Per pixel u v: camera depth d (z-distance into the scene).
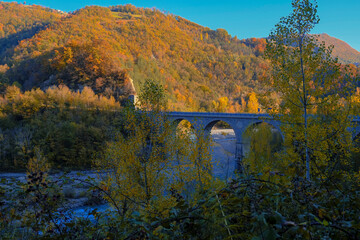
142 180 12.20
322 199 2.68
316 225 1.93
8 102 65.69
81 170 49.28
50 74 92.88
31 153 45.97
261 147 27.45
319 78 12.64
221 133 84.38
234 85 171.12
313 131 10.98
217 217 2.25
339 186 2.85
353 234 1.83
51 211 2.98
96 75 89.12
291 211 2.36
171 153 13.74
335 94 12.03
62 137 52.16
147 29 184.38
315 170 3.35
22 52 124.81
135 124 13.41
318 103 12.41
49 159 48.66
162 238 2.25
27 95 67.50
